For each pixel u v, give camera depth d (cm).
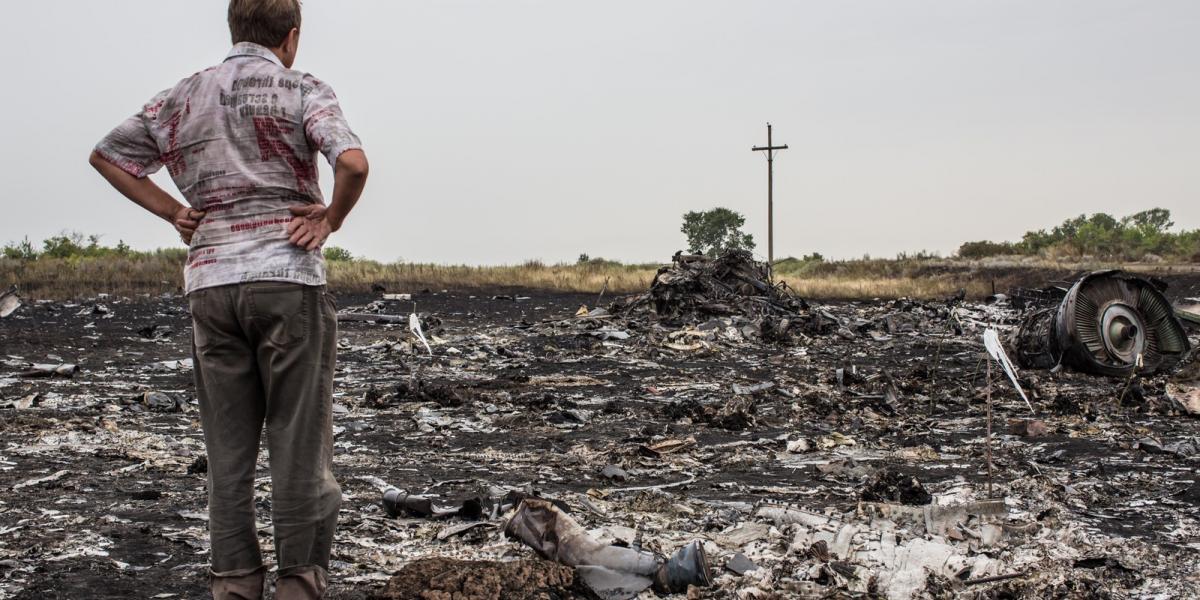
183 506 586
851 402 1184
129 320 2317
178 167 329
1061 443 891
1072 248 5109
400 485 672
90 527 526
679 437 920
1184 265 4250
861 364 1733
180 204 332
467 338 2078
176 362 1550
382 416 1045
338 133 315
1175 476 718
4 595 406
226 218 324
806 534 485
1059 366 1534
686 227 9288
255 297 317
